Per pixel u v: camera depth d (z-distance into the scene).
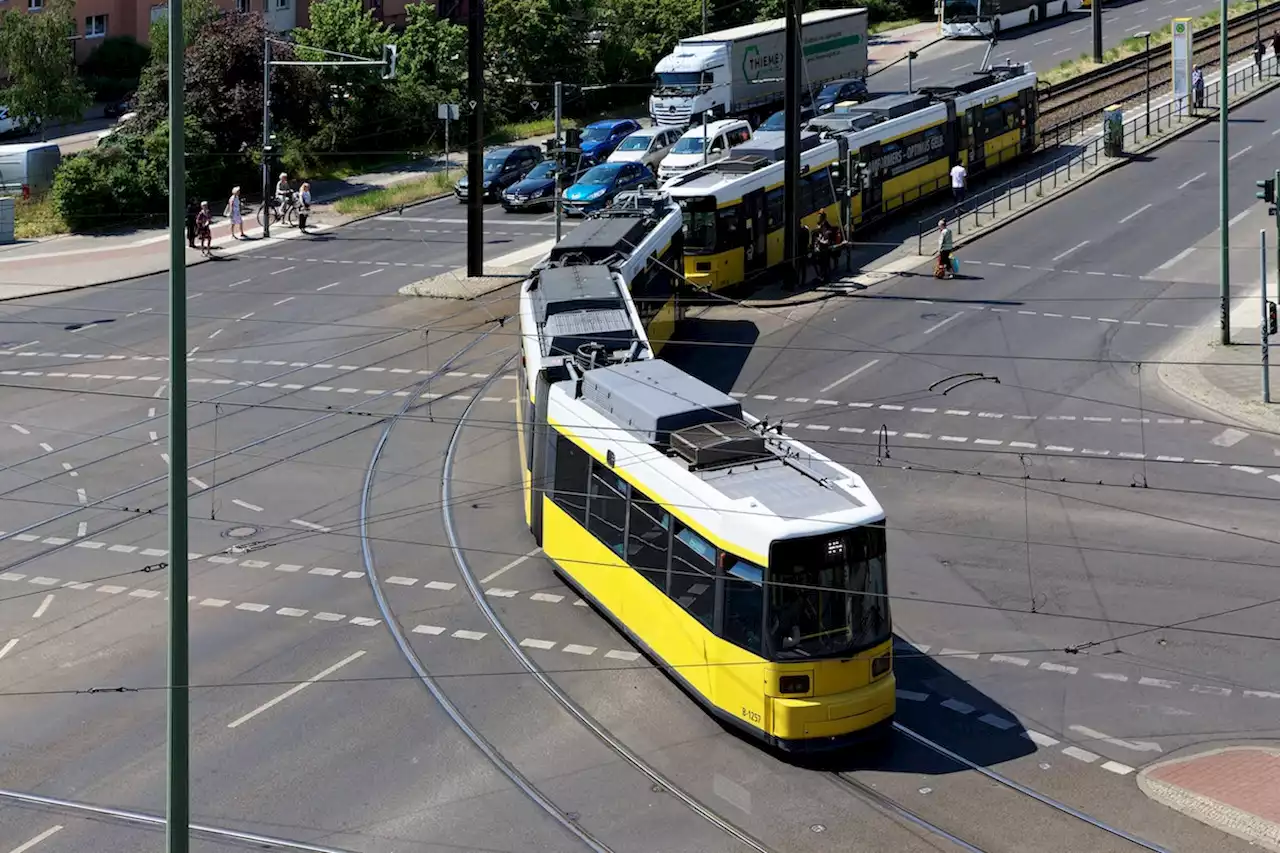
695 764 17.08
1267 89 63.38
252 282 45.03
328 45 65.50
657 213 36.69
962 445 28.31
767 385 32.47
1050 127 60.00
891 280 41.34
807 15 67.75
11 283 45.44
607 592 20.48
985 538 23.80
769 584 16.77
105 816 16.19
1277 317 35.78
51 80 65.31
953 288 40.12
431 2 86.62
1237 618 20.53
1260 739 17.28
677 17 78.81
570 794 16.45
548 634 20.83
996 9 80.06
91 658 20.41
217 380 34.38
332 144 64.19
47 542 24.77
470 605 21.89
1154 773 16.50
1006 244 44.62
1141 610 20.92
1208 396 30.72
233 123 60.91
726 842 15.36
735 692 17.30
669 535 18.66
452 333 38.06
